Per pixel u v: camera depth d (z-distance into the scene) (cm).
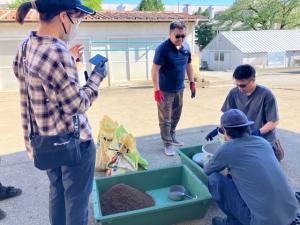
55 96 156
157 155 427
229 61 2706
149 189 308
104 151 365
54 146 162
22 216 283
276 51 2597
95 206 240
